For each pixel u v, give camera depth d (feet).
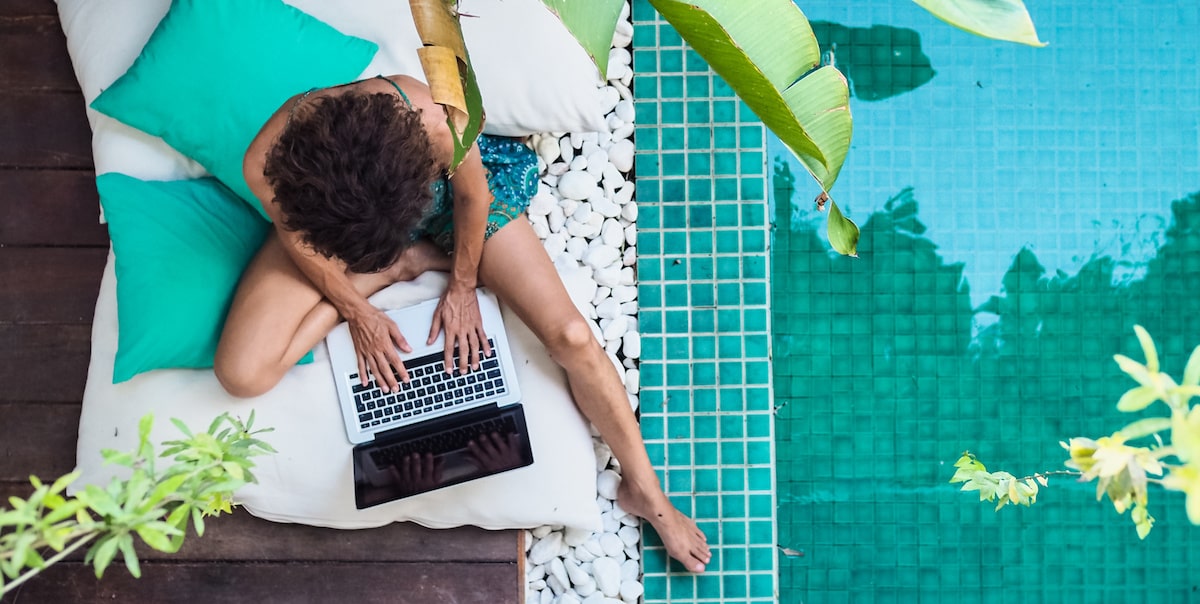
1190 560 7.80
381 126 4.94
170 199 6.69
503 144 6.76
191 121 6.60
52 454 7.33
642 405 7.80
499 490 7.01
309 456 6.85
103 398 6.80
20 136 7.50
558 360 6.88
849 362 7.87
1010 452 7.86
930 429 7.86
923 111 7.93
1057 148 7.95
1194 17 7.96
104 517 3.65
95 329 6.96
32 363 7.39
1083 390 7.89
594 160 7.75
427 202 5.32
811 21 7.91
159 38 6.61
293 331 6.56
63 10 7.16
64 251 7.47
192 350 6.66
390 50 6.88
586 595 7.63
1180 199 7.95
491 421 6.89
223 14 6.61
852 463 7.84
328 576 7.37
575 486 7.07
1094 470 3.65
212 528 7.36
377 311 6.70
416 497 6.98
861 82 7.92
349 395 6.83
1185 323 7.92
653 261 7.82
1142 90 7.95
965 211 7.92
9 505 7.31
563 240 7.79
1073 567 7.81
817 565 7.82
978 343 7.89
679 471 7.78
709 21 3.55
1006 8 3.99
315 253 5.59
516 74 6.99
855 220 7.91
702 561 7.54
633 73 7.84
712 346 7.80
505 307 7.17
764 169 7.80
